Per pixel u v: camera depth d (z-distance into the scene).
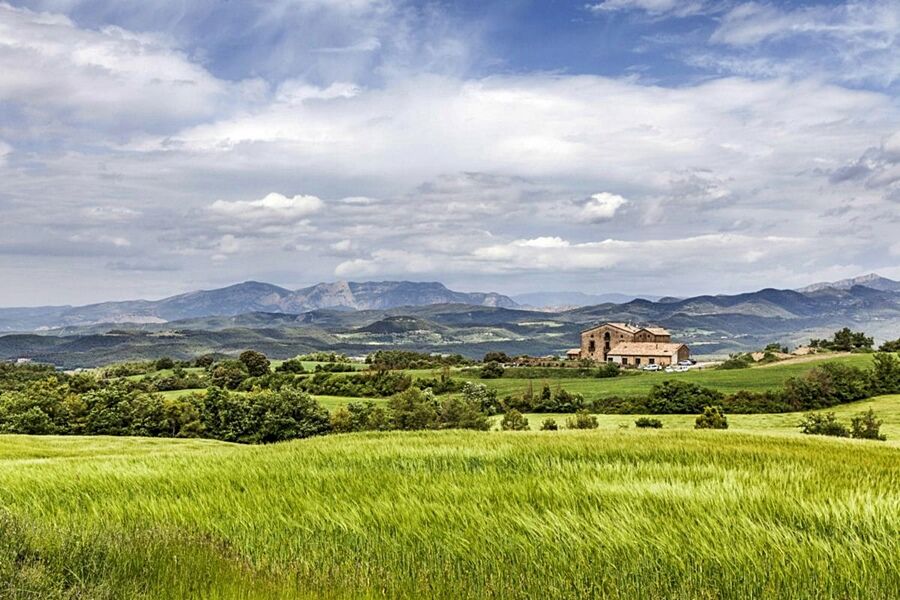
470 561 7.63
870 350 142.50
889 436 71.12
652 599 6.40
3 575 5.74
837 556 7.46
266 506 10.91
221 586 6.15
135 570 6.48
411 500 10.82
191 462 16.77
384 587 6.55
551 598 6.43
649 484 11.71
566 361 159.25
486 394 103.62
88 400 83.94
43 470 15.38
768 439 24.05
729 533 8.38
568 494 10.94
